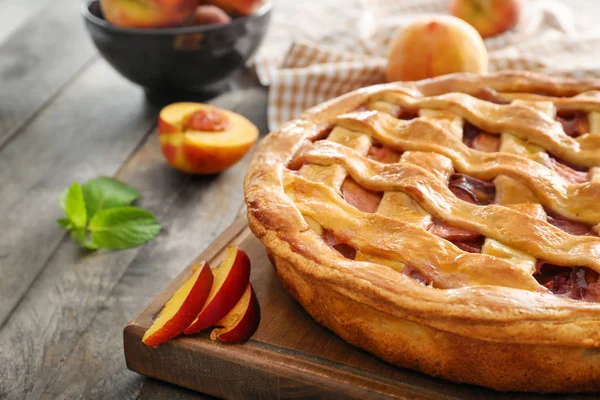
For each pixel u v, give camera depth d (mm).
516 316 723
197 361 783
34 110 1079
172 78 1061
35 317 847
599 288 745
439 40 991
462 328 729
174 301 800
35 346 824
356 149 841
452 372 749
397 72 1008
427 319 733
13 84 1118
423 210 792
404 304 734
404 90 885
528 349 730
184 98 1092
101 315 847
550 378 738
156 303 808
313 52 1071
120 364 811
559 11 1167
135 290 866
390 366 765
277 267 807
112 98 1099
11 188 975
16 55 1167
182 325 784
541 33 1128
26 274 884
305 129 861
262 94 1097
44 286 873
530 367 736
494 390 749
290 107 1042
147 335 782
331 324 780
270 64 1112
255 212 794
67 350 821
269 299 816
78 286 872
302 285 785
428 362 751
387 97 884
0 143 1032
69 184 979
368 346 766
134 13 1021
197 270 800
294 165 840
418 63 997
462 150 830
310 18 1188
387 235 773
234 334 781
